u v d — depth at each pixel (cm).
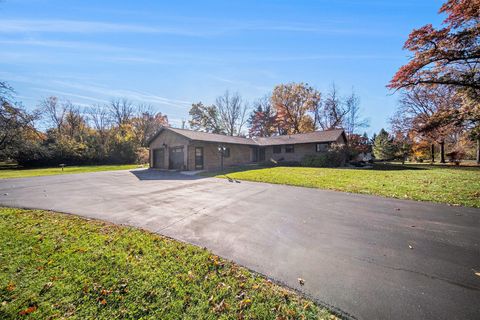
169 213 589
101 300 246
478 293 250
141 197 790
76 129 3884
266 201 716
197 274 297
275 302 243
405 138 3069
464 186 827
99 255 348
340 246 382
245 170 1747
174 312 228
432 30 1025
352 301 242
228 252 364
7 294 253
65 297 250
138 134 4094
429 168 1759
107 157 3188
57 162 2845
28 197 794
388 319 213
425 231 440
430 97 2434
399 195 747
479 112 1223
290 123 3803
